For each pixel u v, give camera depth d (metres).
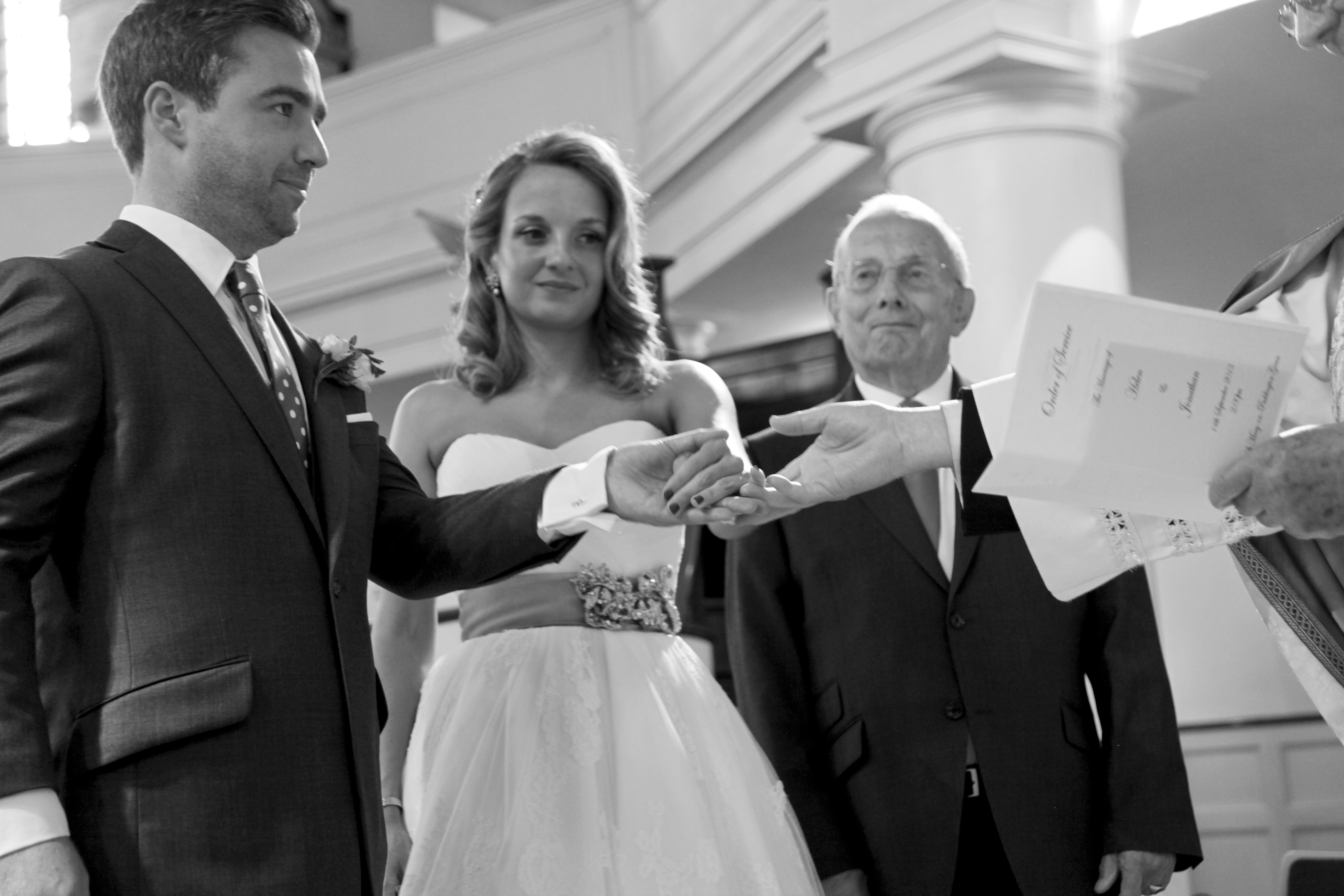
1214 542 2.30
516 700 2.73
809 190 7.52
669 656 2.87
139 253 2.17
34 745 1.83
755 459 3.21
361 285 10.89
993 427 2.33
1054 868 2.86
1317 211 7.39
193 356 2.10
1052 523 2.38
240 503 2.06
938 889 2.85
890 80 5.54
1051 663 3.01
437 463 3.11
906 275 3.34
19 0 12.45
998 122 5.32
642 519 2.34
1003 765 2.92
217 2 2.24
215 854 1.92
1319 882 3.51
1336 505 1.89
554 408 3.08
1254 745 7.54
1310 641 2.28
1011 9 5.24
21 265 2.07
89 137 12.26
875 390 3.38
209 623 1.98
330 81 11.24
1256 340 1.95
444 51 10.73
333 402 2.37
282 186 2.27
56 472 1.95
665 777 2.65
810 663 3.11
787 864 2.71
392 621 3.07
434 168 10.70
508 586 2.89
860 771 2.98
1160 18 5.75
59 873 1.79
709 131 8.33
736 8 8.07
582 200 3.12
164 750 1.94
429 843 2.63
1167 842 2.86
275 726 2.00
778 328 9.95
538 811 2.60
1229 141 6.74
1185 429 1.97
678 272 9.16
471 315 3.17
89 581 1.99
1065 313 1.94
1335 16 2.17
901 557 3.08
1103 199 5.39
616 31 9.75
